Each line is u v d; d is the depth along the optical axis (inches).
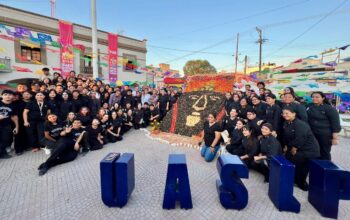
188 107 291.9
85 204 106.9
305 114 140.7
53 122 177.0
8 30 346.0
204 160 175.5
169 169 102.2
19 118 184.9
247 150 153.2
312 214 101.0
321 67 543.5
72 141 171.6
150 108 324.5
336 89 379.6
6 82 435.2
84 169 152.2
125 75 660.7
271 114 165.3
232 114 197.0
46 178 136.3
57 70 494.0
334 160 180.7
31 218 95.3
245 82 441.7
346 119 295.7
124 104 321.7
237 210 103.1
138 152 195.8
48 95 208.2
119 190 103.2
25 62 454.3
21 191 119.1
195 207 105.5
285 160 107.7
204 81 356.5
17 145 183.6
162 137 248.1
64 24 494.0
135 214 99.3
